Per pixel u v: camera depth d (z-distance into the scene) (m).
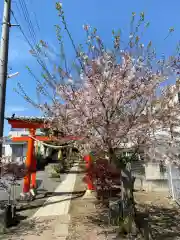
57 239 7.44
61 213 10.63
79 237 7.50
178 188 11.38
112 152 7.27
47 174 23.73
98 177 12.38
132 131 6.82
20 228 8.66
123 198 7.70
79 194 14.62
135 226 7.30
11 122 13.14
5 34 9.78
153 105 7.06
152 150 7.80
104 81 6.48
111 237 7.28
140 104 6.92
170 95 7.21
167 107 7.12
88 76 6.52
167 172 13.86
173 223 8.66
